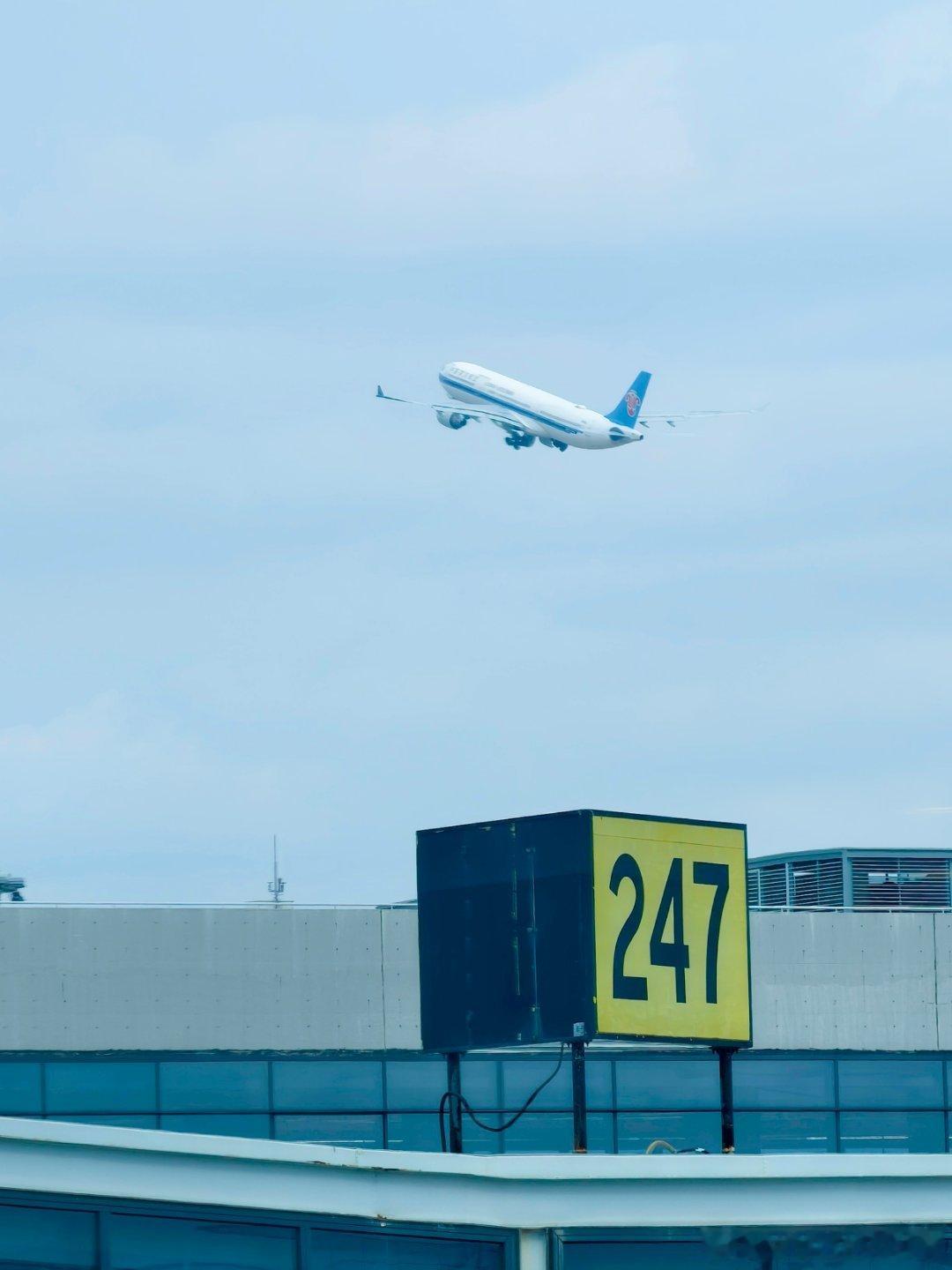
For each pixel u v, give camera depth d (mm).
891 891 191500
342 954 145625
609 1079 145750
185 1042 142375
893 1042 152875
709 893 85812
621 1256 70438
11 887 166125
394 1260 66125
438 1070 145750
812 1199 73500
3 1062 139375
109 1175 60531
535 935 83625
